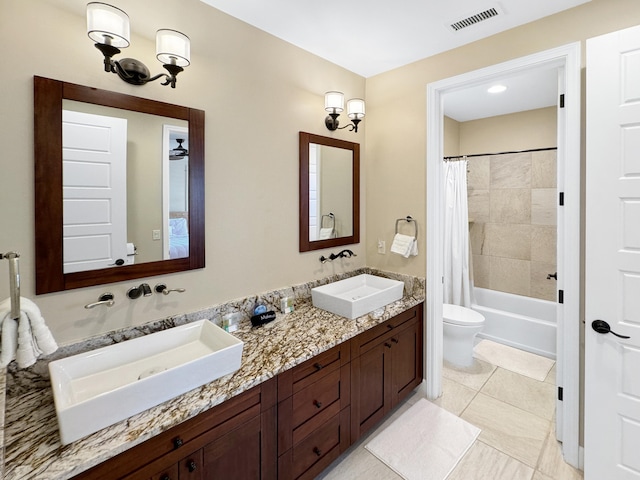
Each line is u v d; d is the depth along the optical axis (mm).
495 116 3736
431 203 2303
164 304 1590
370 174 2670
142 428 1003
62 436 915
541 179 3422
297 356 1475
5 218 1175
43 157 1232
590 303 1599
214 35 1707
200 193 1678
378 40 2051
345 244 2543
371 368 1939
